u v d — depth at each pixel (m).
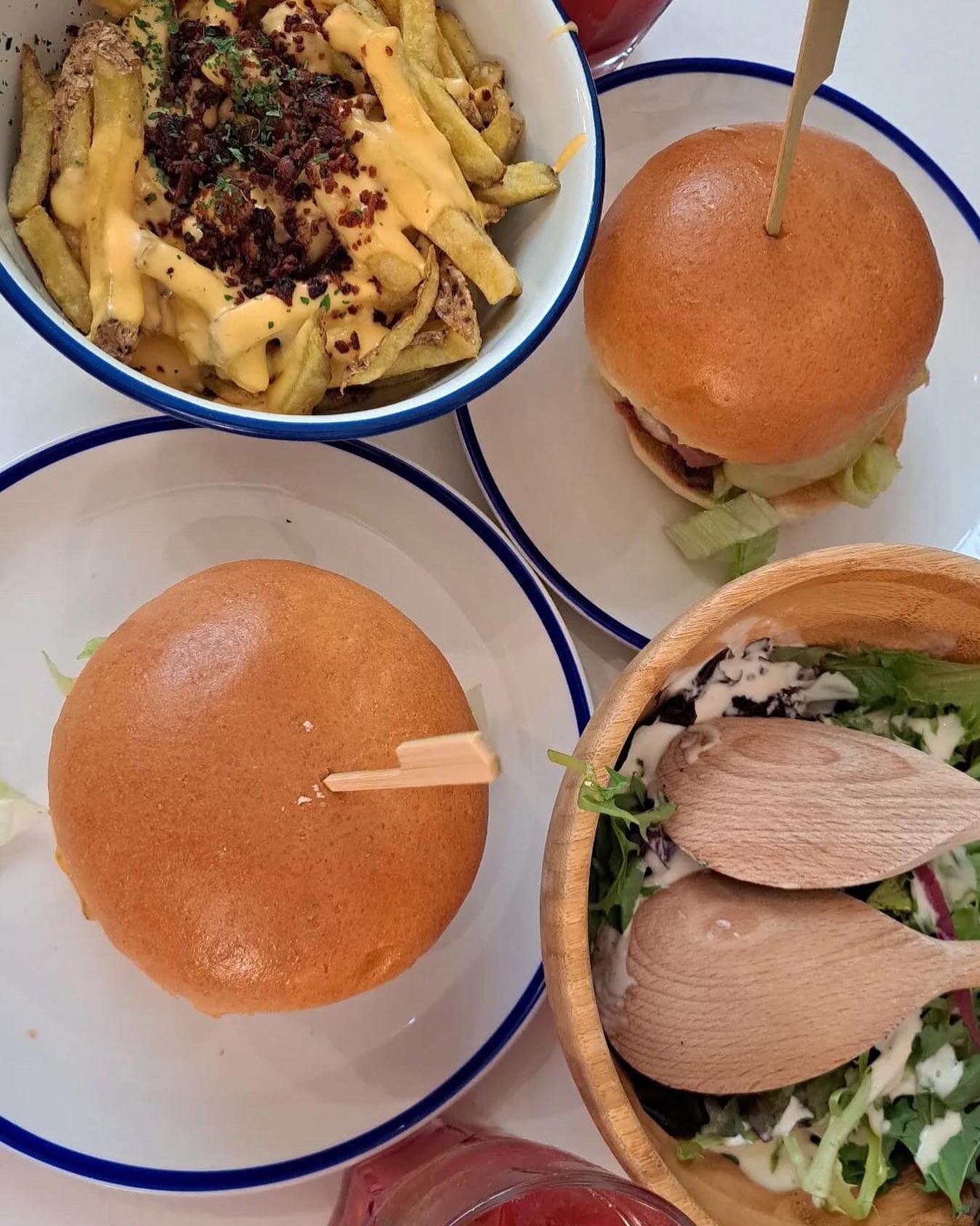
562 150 0.32
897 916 0.29
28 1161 0.31
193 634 0.28
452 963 0.33
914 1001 0.26
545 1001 0.34
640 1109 0.27
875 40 0.42
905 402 0.37
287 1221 0.32
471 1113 0.33
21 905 0.31
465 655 0.34
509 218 0.34
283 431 0.27
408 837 0.27
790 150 0.27
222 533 0.34
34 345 0.34
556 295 0.29
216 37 0.30
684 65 0.39
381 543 0.35
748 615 0.28
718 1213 0.26
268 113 0.30
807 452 0.33
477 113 0.32
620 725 0.25
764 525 0.35
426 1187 0.29
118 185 0.28
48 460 0.32
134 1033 0.31
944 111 0.42
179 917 0.26
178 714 0.26
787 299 0.31
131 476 0.33
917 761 0.28
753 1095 0.28
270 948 0.26
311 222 0.30
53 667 0.32
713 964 0.26
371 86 0.31
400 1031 0.32
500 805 0.34
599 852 0.29
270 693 0.27
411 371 0.31
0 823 0.31
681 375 0.32
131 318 0.28
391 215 0.30
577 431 0.37
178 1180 0.30
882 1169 0.27
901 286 0.32
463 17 0.33
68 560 0.33
